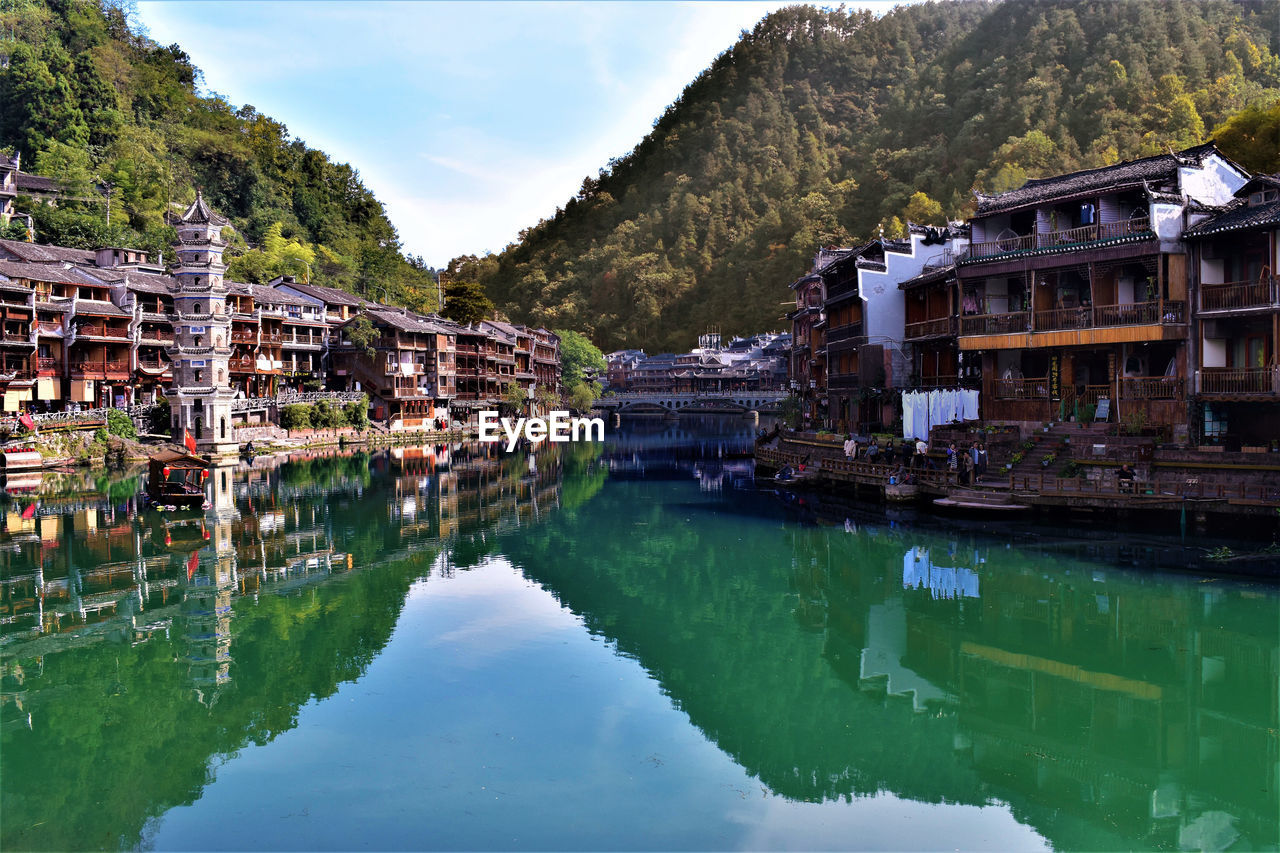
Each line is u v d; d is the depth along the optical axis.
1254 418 36.53
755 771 17.97
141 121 122.12
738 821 16.02
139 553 37.41
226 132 143.25
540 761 18.30
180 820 15.93
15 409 65.75
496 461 78.19
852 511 45.12
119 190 100.75
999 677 22.81
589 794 16.92
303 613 28.88
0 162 88.00
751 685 22.56
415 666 23.91
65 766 18.12
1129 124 130.75
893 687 22.42
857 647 25.23
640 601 30.22
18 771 17.97
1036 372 46.72
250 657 24.62
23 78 102.56
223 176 130.88
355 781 17.44
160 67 141.00
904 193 186.88
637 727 20.02
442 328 103.31
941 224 151.00
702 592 31.25
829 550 36.78
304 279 116.38
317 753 18.69
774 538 39.97
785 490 55.56
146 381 77.62
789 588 31.56
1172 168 40.91
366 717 20.52
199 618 28.30
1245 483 32.69
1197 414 37.44
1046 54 176.50
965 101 197.62
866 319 58.62
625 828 15.71
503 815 16.08
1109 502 34.69
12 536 40.41
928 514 41.06
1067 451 39.78
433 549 38.88
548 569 34.94
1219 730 19.59
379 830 15.59
